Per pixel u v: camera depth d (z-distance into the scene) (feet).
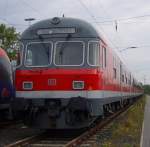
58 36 48.78
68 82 46.93
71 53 48.03
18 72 48.88
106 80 53.78
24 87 48.34
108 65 56.54
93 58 47.62
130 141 44.45
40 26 49.60
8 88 59.98
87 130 52.70
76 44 48.26
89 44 48.06
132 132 52.47
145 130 55.83
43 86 47.60
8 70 60.49
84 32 48.44
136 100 188.85
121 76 81.82
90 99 46.34
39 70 48.03
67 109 46.70
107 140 45.29
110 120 70.08
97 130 55.06
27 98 48.03
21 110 48.37
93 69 47.03
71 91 46.73
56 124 47.11
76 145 41.42
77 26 48.60
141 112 95.50
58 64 47.88
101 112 48.80
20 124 64.44
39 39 49.32
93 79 46.68
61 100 46.83
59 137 48.44
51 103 47.19
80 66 47.34
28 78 48.24
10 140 45.98
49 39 48.93
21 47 49.75
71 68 47.34
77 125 46.75
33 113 47.78
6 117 63.00
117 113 84.02
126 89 99.50
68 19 49.29
